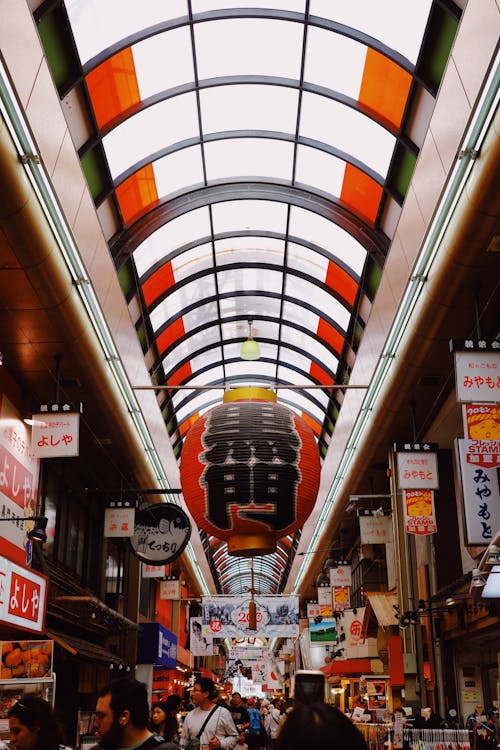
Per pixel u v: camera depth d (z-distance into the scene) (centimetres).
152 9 900
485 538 773
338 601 2167
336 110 1078
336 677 2367
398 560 1455
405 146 1005
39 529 829
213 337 1706
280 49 1011
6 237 739
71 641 1166
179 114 1091
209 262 1441
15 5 619
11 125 616
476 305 855
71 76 890
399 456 1110
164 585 2194
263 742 1177
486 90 608
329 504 2041
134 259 1273
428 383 1145
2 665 663
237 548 579
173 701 643
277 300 1590
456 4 801
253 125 1144
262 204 1305
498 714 1053
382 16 897
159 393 1691
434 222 801
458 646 1393
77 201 872
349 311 1430
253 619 667
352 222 1225
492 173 659
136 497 1692
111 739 266
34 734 288
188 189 1242
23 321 912
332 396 1789
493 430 775
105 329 1016
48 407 911
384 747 1159
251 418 585
